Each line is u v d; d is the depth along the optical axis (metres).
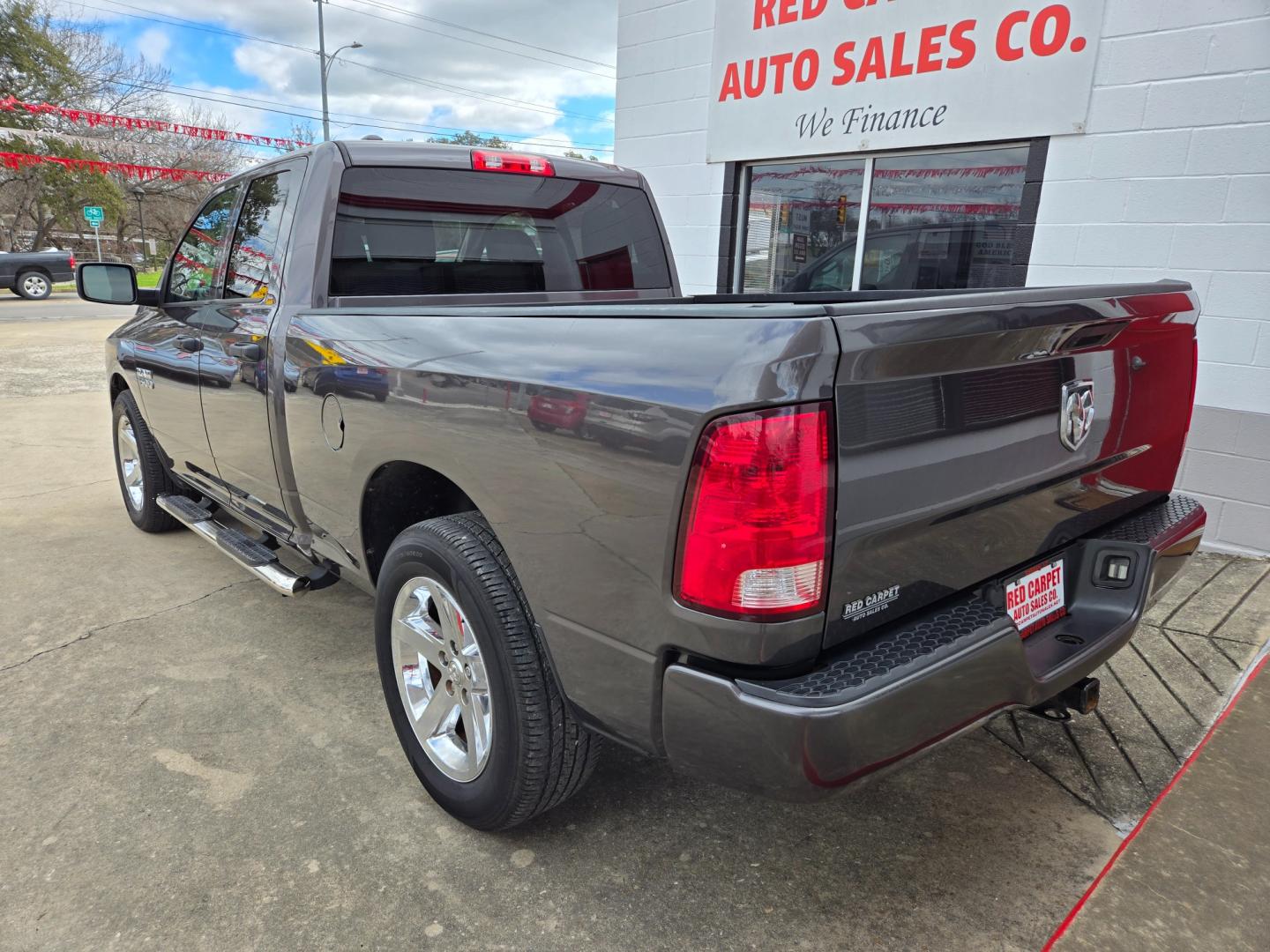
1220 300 4.25
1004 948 1.94
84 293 3.79
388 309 2.41
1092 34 4.36
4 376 10.37
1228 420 4.31
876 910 2.06
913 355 1.55
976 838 2.32
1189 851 2.26
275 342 2.83
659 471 1.56
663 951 1.93
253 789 2.50
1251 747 2.72
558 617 1.85
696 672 1.58
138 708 2.94
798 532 1.46
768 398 1.43
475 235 3.18
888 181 5.44
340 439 2.52
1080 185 4.56
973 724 1.72
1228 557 4.37
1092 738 2.78
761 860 2.23
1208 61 4.08
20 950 1.91
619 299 3.64
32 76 32.12
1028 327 1.77
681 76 6.19
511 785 2.07
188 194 39.41
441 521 2.22
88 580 4.10
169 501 4.16
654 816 2.41
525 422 1.84
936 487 1.68
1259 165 4.04
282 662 3.29
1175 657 3.30
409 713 2.44
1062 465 2.03
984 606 1.83
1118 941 1.95
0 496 5.54
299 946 1.93
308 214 2.88
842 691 1.50
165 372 3.77
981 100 4.79
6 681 3.12
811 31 5.38
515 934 1.97
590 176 3.53
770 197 6.02
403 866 2.20
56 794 2.46
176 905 2.05
